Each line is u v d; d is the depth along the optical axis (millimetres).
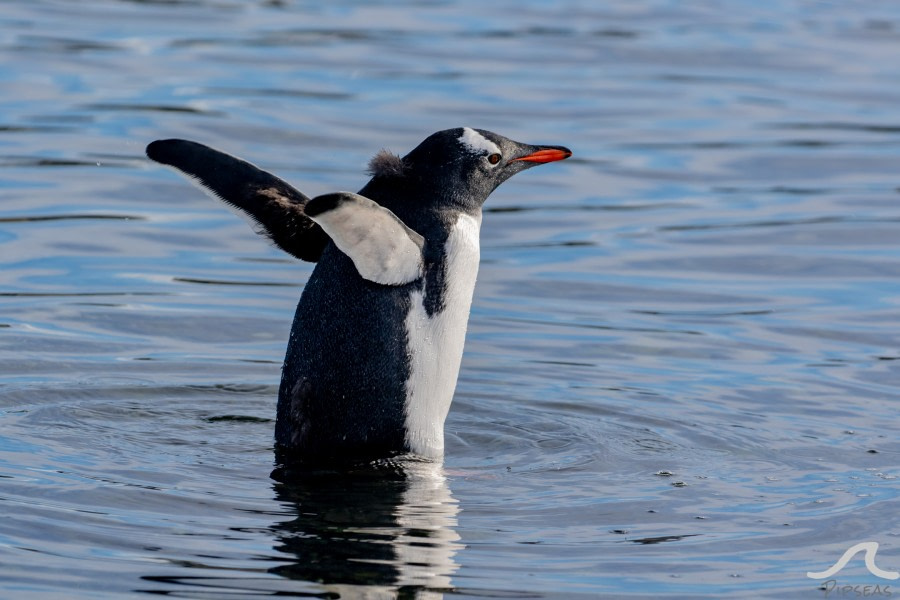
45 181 20547
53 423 11852
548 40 32406
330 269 11227
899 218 20359
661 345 15211
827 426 12602
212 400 12914
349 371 11102
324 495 10320
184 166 11875
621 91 27812
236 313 15844
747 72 30031
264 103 25141
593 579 8938
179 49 29297
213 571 8766
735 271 18109
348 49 30234
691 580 8977
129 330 15055
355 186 20484
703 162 23219
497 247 19000
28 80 25891
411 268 11008
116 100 24891
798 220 20266
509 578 8883
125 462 10891
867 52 32156
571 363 14570
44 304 15719
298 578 8695
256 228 11734
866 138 24906
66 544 9086
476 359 14656
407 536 9523
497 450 11766
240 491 10344
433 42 31484
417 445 11391
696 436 12219
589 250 18875
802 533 9859
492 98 26531
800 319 16203
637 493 10641
